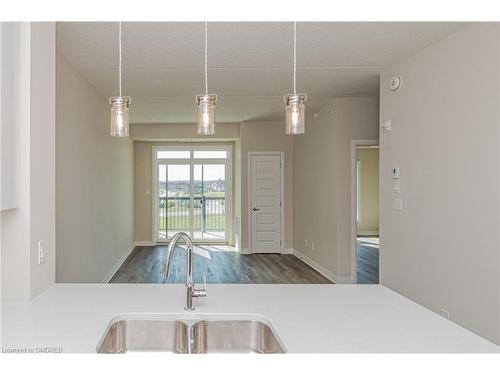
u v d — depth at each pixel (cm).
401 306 172
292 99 182
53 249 208
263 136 763
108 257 557
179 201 895
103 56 358
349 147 540
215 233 898
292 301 178
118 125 177
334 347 127
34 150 185
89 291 193
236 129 789
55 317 154
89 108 450
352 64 394
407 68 373
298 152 733
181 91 504
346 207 539
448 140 312
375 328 145
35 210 186
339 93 518
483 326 272
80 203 407
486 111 271
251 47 341
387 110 412
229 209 890
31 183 182
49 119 205
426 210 341
